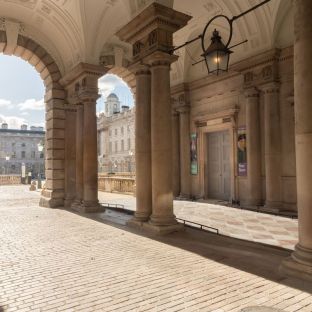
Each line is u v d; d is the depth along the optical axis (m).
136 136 8.93
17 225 9.35
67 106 14.46
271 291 4.20
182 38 14.57
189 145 16.53
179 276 4.84
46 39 14.12
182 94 16.50
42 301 3.98
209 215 10.89
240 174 13.59
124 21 12.53
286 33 11.46
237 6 11.80
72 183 14.47
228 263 5.48
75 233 8.13
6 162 79.94
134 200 16.27
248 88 12.68
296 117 4.95
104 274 4.98
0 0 11.96
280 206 11.68
